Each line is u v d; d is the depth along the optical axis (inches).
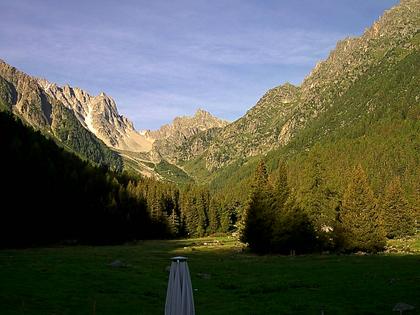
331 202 4037.9
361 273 2065.7
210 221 7795.3
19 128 6658.5
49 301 1453.0
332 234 3592.5
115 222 5625.0
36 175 5093.5
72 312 1342.3
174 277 813.9
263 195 3843.5
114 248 4478.3
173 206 7696.9
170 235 6815.9
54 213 5068.9
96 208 5536.4
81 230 5383.9
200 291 1764.3
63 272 2028.8
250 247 3914.9
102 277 1968.5
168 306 804.0
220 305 1498.5
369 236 3380.9
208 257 3380.9
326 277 2005.4
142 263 2701.8
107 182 6589.6
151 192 6953.7
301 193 4318.4
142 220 6545.3
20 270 2012.8
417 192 6412.4
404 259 2679.6
